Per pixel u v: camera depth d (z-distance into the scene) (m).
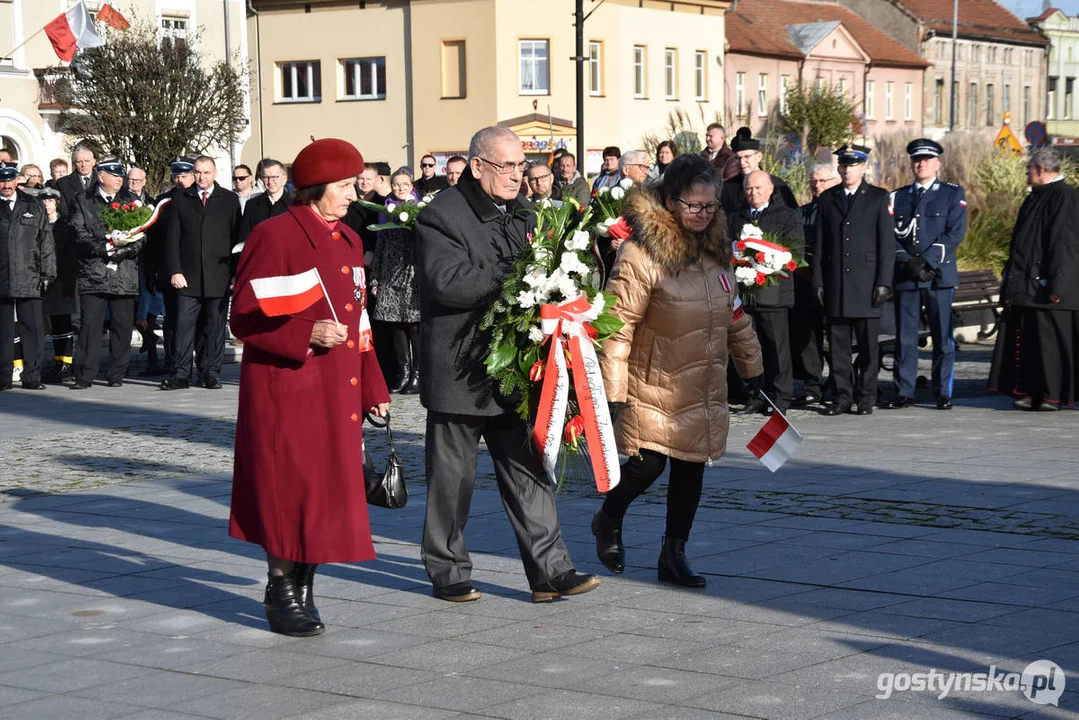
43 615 6.39
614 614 6.28
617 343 6.46
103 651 5.82
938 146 12.98
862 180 12.61
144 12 42.75
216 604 6.57
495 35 48.81
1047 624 5.94
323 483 5.93
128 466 10.51
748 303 7.51
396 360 14.98
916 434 11.48
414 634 6.01
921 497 8.72
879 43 70.19
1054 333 12.71
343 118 51.75
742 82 60.03
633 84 53.06
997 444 10.88
